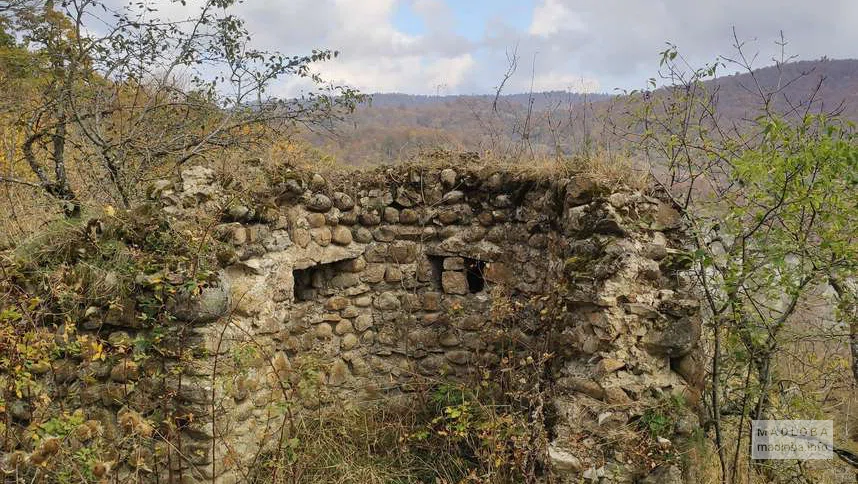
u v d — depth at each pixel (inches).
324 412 186.9
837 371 185.9
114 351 144.6
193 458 143.3
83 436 131.7
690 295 153.5
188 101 266.7
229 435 148.6
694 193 165.9
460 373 196.7
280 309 175.0
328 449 168.2
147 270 142.6
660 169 168.6
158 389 143.8
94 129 249.0
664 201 159.3
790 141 141.5
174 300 141.6
